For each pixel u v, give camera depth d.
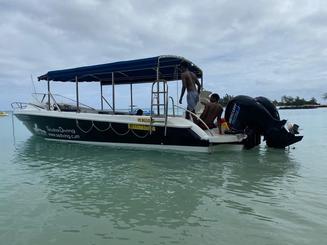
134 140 9.42
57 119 10.74
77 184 5.78
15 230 3.80
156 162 7.52
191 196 4.89
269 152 8.66
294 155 8.23
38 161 8.25
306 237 3.43
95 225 3.90
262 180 5.71
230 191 5.08
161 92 9.02
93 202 4.75
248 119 8.79
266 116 8.73
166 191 5.18
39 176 6.52
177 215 4.15
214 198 4.76
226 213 4.16
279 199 4.65
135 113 10.62
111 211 4.36
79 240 3.51
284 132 8.72
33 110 11.38
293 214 4.07
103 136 9.95
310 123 22.50
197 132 8.38
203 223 3.87
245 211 4.21
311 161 7.43
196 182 5.67
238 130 8.82
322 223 3.78
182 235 3.56
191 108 8.99
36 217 4.20
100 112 11.40
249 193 4.96
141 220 4.02
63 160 8.23
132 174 6.41
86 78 11.88
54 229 3.81
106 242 3.44
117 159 8.05
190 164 7.21
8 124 26.84
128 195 5.04
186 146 8.68
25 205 4.68
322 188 5.16
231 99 8.98
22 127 22.92
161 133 8.87
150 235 3.59
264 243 3.32
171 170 6.66
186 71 9.15
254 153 8.50
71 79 11.79
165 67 10.08
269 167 6.79
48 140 11.59
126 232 3.68
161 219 4.04
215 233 3.58
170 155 8.35
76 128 10.43
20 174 6.75
